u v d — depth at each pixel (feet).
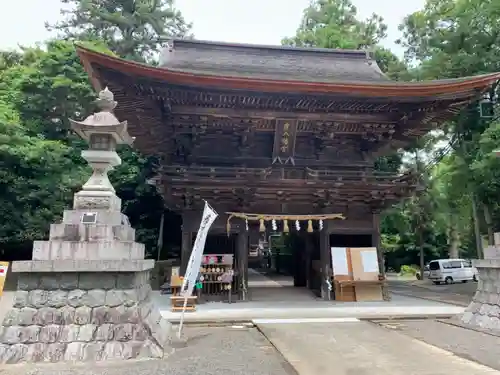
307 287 65.62
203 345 28.09
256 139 57.06
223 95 48.98
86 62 41.50
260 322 37.06
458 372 21.43
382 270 55.26
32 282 23.77
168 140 55.77
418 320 38.99
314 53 67.15
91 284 24.17
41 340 22.84
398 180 55.52
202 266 52.21
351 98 50.03
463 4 67.92
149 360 23.16
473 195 71.82
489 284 34.94
